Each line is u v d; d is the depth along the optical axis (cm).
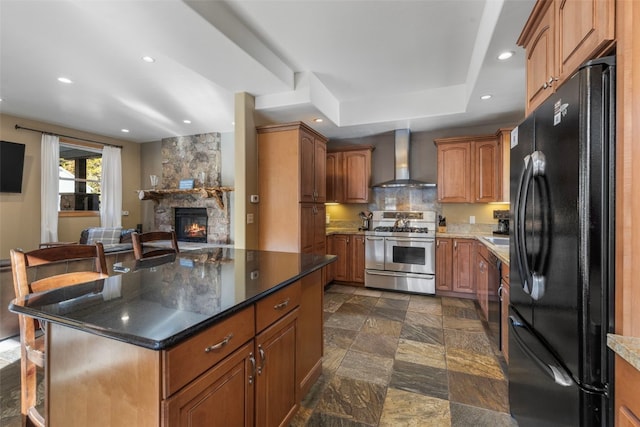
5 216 452
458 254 405
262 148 354
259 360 132
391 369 228
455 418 176
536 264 137
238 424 119
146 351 89
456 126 433
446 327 308
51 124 502
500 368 229
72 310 106
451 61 307
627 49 95
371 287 449
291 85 323
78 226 552
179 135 591
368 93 395
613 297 98
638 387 83
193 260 207
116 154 596
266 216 352
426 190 473
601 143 100
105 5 188
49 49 263
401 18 237
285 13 229
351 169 487
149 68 300
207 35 221
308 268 179
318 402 189
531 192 142
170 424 88
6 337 257
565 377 111
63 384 108
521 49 230
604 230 99
